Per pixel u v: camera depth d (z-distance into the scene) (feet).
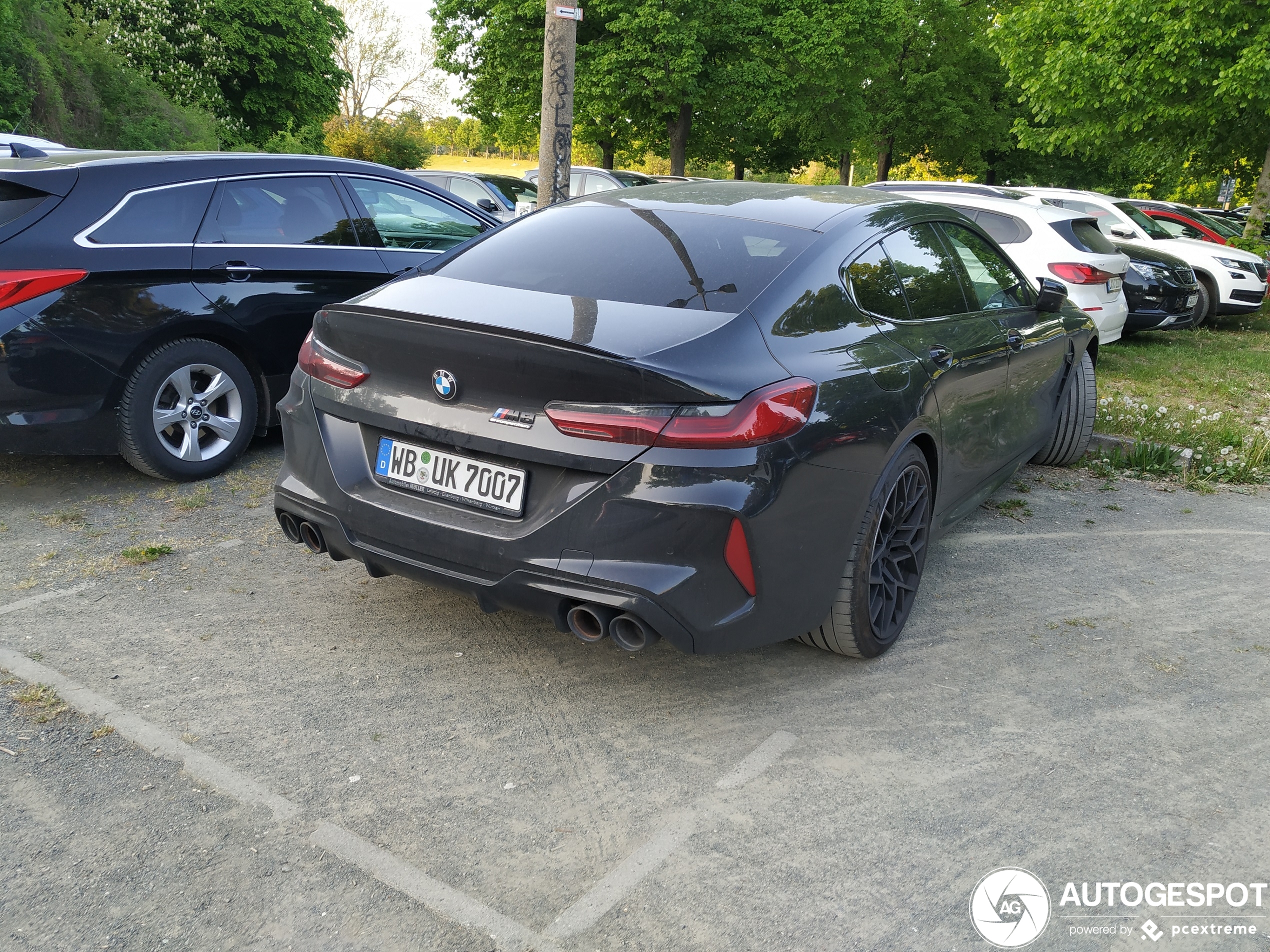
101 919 6.16
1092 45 50.21
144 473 14.53
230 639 9.95
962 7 109.81
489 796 7.62
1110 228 39.11
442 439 8.11
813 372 8.30
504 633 10.43
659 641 10.39
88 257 12.70
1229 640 11.07
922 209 11.80
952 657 10.35
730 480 7.48
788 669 9.94
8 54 52.34
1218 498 16.90
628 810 7.52
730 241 9.51
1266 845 7.43
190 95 90.38
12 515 12.92
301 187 15.67
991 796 7.89
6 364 12.05
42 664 9.18
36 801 7.24
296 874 6.64
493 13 81.15
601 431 7.40
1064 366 15.43
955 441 11.05
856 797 7.80
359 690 9.12
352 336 8.61
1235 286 40.73
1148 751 8.68
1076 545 14.07
